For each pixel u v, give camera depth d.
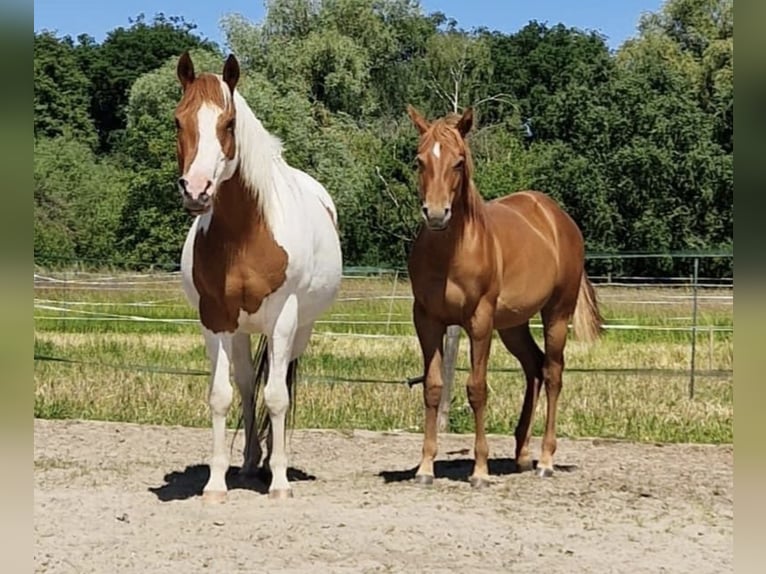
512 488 7.89
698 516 7.03
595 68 44.03
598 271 35.25
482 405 7.86
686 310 20.98
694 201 39.66
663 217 39.50
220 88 6.56
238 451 9.55
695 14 50.56
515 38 68.94
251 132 6.75
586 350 16.88
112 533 6.32
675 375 12.89
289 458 9.26
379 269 14.05
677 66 44.59
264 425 8.12
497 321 8.16
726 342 17.67
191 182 6.27
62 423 10.73
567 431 10.78
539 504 7.34
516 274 8.10
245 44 45.69
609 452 9.69
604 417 11.37
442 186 7.14
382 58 50.28
